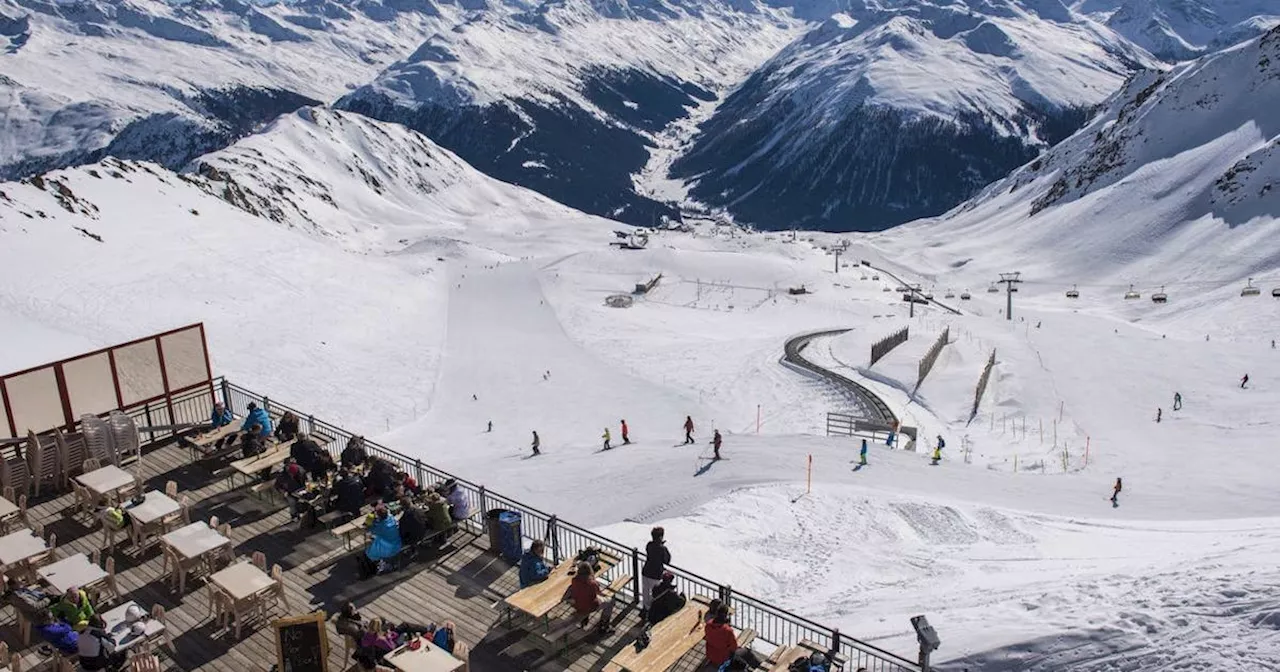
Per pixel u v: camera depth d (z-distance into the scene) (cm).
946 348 8469
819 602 2255
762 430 5803
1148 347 8194
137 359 2467
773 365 7712
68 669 1504
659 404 6581
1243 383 6481
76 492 2041
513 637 1664
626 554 2005
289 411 2412
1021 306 15738
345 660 1589
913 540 2938
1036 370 7469
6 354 5234
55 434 2180
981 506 3350
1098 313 13788
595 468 4300
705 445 4722
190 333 2588
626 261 15162
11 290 6969
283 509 2125
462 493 2039
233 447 2403
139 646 1551
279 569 1673
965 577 2402
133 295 7600
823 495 3319
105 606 1736
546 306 11388
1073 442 5494
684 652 1568
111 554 1903
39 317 6438
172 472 2306
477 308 11025
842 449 4541
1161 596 1686
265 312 8212
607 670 1508
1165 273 17112
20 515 1967
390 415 6072
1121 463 4878
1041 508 3562
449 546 1973
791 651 1573
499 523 1923
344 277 10425
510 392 6950
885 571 2572
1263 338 9206
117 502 1991
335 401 6156
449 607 1755
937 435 5778
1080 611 1717
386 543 1847
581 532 2200
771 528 2962
